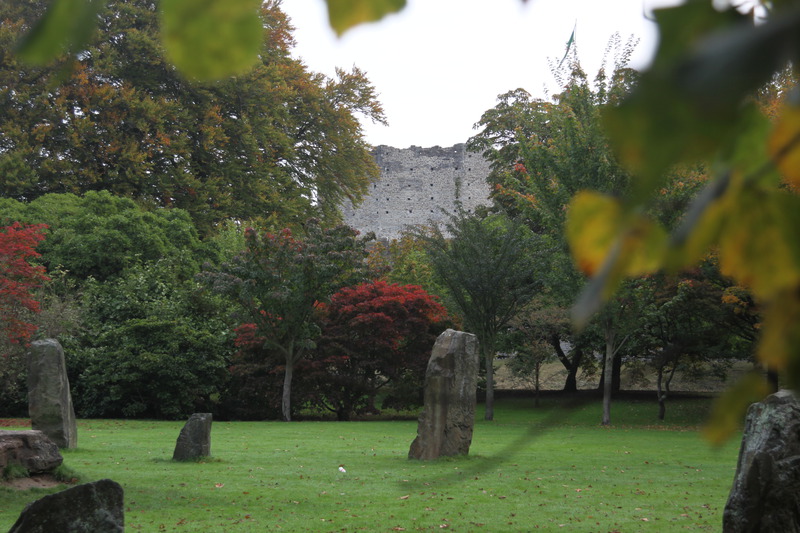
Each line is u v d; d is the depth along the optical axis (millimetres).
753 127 323
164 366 25844
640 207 342
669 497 11203
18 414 26188
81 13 379
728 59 291
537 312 27125
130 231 29188
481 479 12484
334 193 40875
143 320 26094
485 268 25484
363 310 27938
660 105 311
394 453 15930
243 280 26062
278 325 26469
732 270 368
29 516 5871
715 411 386
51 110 26609
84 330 26328
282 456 15289
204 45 415
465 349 14961
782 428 7168
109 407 26219
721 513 10039
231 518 9422
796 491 7086
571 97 16844
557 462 14711
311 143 39281
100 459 14273
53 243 28844
